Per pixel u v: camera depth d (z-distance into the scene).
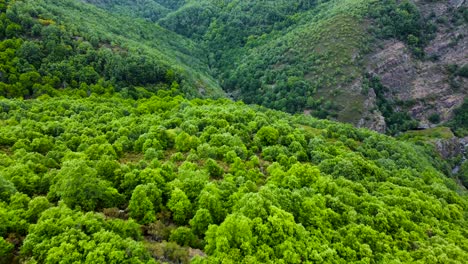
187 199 29.73
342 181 39.09
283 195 30.75
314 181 36.38
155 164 36.09
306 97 128.38
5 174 30.45
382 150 62.84
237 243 24.89
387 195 38.44
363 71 131.62
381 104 130.62
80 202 27.25
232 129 48.81
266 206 28.08
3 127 45.31
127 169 33.06
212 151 41.53
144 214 28.09
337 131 69.50
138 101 74.19
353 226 30.66
